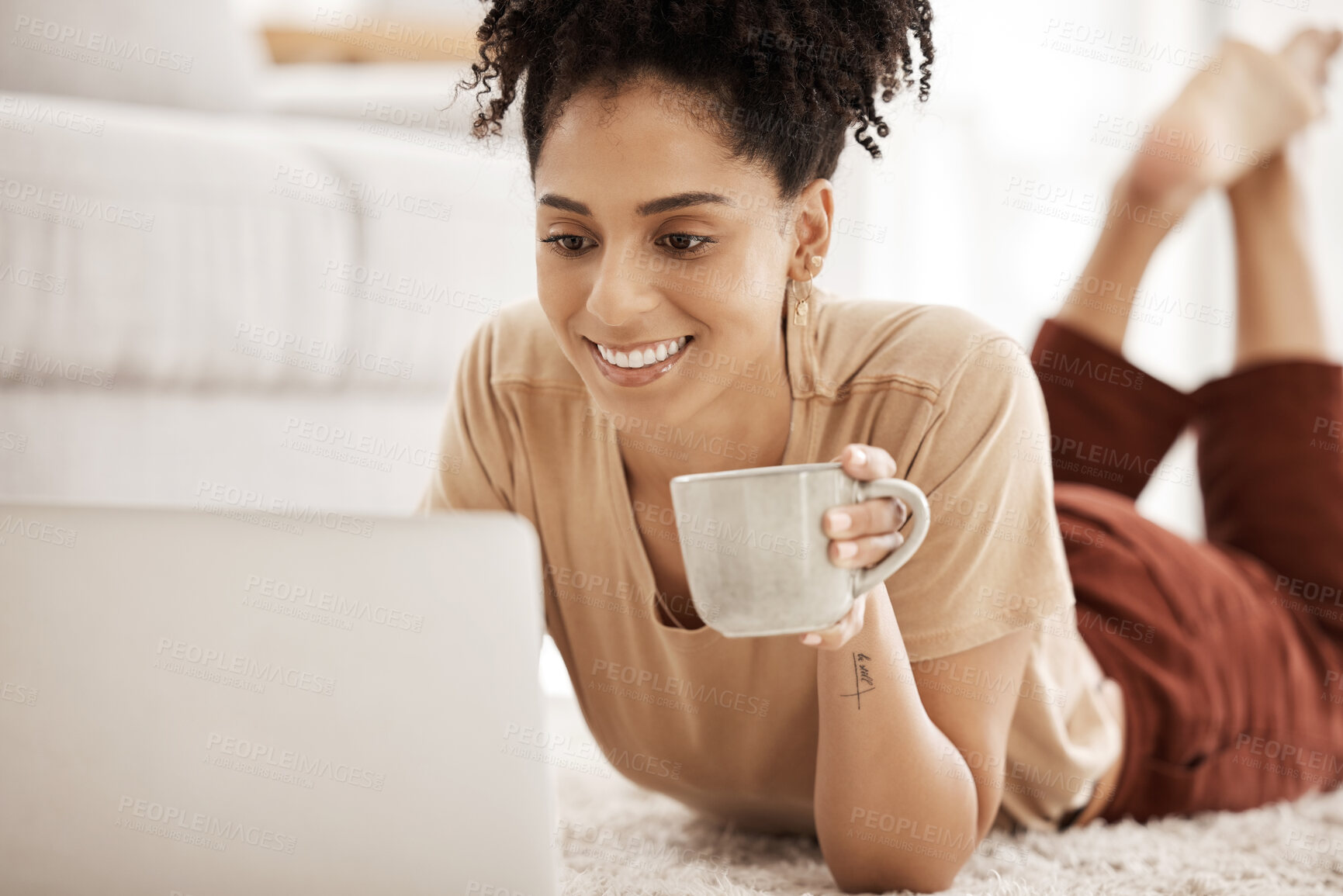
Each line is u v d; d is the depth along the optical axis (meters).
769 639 1.09
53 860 0.74
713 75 0.91
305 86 2.60
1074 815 1.35
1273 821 1.34
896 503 0.75
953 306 1.14
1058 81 2.96
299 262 1.89
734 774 1.19
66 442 1.70
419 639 0.74
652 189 0.91
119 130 1.73
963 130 3.00
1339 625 1.63
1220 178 1.92
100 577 0.73
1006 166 3.01
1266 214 1.92
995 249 3.02
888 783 0.99
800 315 1.07
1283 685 1.54
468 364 1.25
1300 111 1.95
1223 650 1.48
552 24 0.98
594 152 0.91
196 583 0.73
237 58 2.38
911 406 1.07
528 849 0.75
